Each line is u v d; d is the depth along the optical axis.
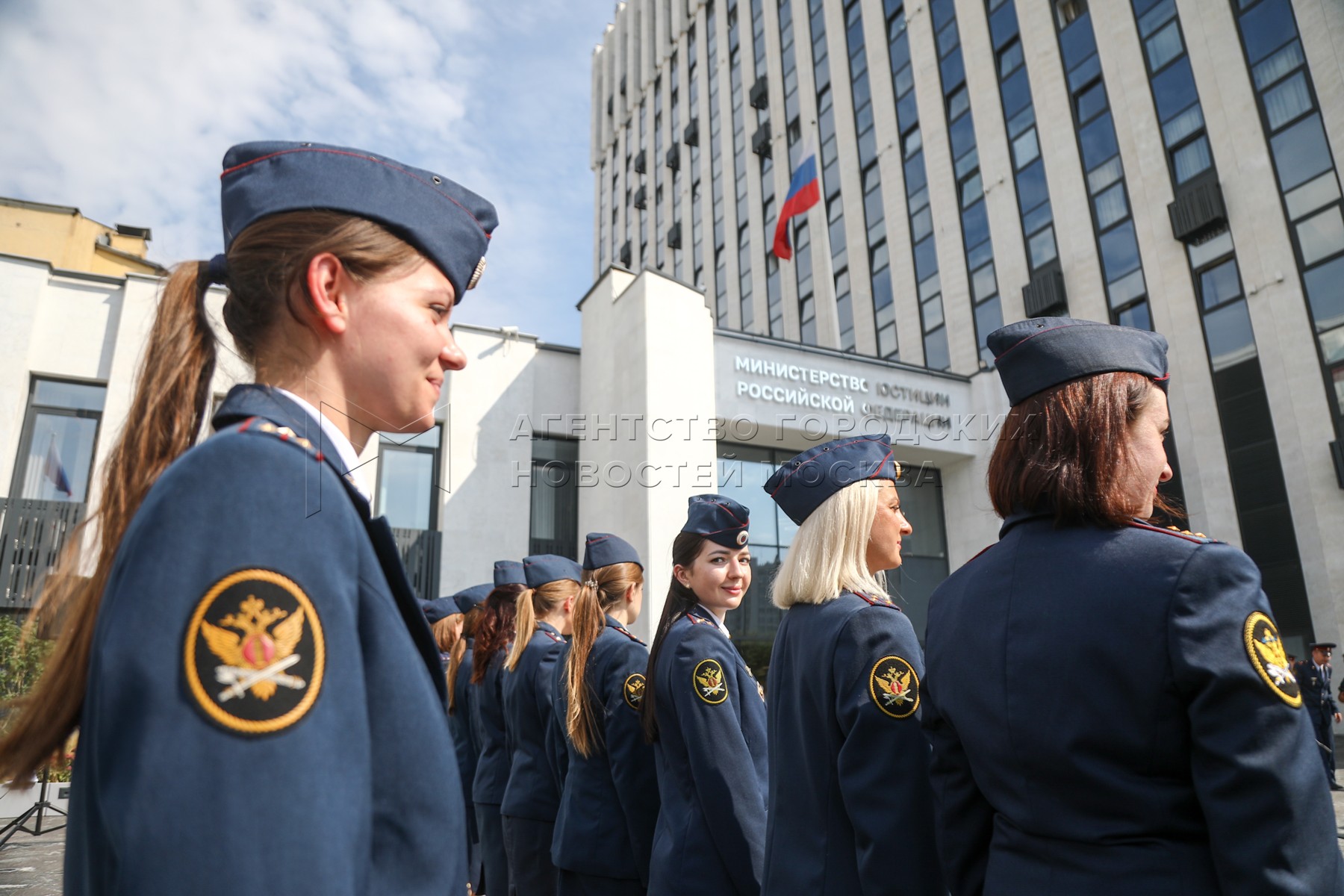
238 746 0.60
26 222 14.74
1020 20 20.30
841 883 2.00
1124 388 1.46
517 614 4.30
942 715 1.55
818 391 14.12
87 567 0.79
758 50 29.70
